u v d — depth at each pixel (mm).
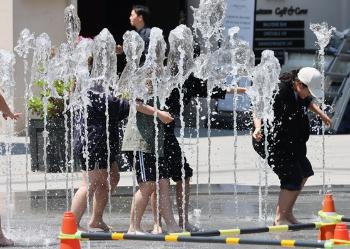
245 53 27047
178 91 22516
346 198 29094
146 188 21641
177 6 57812
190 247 20672
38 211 26891
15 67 46031
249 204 28016
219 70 25266
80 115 22203
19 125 46125
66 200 29062
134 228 21844
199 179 33406
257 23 52719
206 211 26609
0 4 47781
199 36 33156
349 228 22344
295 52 51219
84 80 22141
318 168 36094
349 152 40844
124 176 34000
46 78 34125
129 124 21609
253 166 36500
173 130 22203
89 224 22875
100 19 59000
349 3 53406
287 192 23125
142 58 24594
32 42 37000
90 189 22359
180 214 22656
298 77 22656
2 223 24656
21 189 31484
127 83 22141
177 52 23375
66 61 32375
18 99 45969
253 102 23438
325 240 17625
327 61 50062
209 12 31672
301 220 24531
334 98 49500
